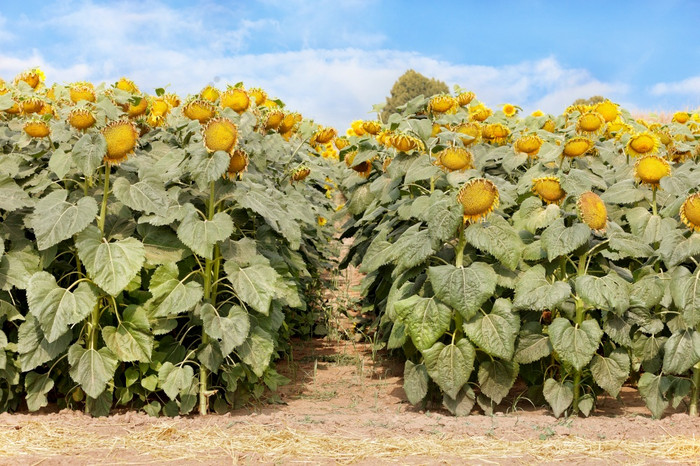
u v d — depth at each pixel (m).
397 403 4.74
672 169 5.04
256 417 3.98
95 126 4.10
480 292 3.82
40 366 4.26
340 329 7.39
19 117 5.26
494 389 4.08
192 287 3.89
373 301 6.66
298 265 5.39
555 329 3.86
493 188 3.85
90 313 3.92
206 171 3.71
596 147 5.68
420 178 4.44
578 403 4.09
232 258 4.14
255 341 4.16
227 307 4.21
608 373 3.97
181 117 4.80
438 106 6.24
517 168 5.86
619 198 4.66
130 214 4.09
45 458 3.15
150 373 4.16
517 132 6.44
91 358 3.84
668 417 4.02
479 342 3.91
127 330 3.90
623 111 7.05
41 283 3.69
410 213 4.62
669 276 4.14
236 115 4.57
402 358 6.07
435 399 4.38
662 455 3.29
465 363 3.96
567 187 4.22
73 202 3.98
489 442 3.49
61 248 4.19
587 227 3.89
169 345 4.20
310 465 3.13
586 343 3.81
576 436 3.59
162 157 4.56
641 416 4.14
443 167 4.48
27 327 3.88
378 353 6.45
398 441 3.48
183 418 3.97
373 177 6.13
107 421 3.83
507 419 3.99
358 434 3.60
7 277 3.95
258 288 3.94
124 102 4.65
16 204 3.90
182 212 3.95
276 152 5.30
